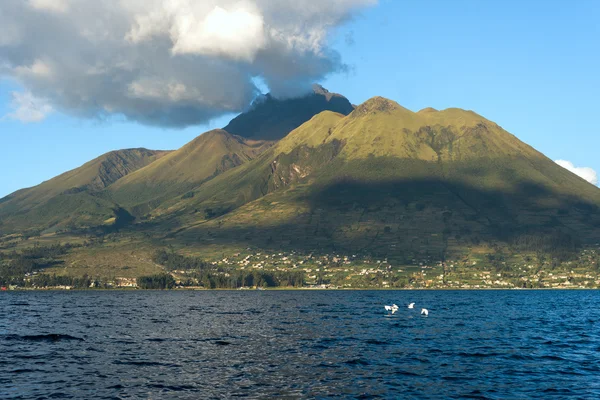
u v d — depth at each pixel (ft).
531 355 292.61
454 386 217.36
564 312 633.20
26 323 488.02
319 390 211.00
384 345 333.42
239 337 377.50
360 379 230.48
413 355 293.43
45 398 198.80
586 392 207.21
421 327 443.73
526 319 526.57
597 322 496.23
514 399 197.36
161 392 208.13
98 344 340.18
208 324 476.13
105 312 635.66
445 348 319.68
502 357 286.05
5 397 200.23
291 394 204.74
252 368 255.70
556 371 247.29
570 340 357.61
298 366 260.83
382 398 198.49
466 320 511.81
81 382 224.74
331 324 472.03
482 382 224.53
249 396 201.98
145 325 467.52
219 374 241.35
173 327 449.06
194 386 217.97
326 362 271.69
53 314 601.21
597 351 306.96
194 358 284.82
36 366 260.42
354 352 304.91
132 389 212.64
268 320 514.68
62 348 322.34
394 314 586.86
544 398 198.49
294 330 422.41
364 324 470.39
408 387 215.72
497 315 577.84
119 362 271.90
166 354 298.56
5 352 305.73
